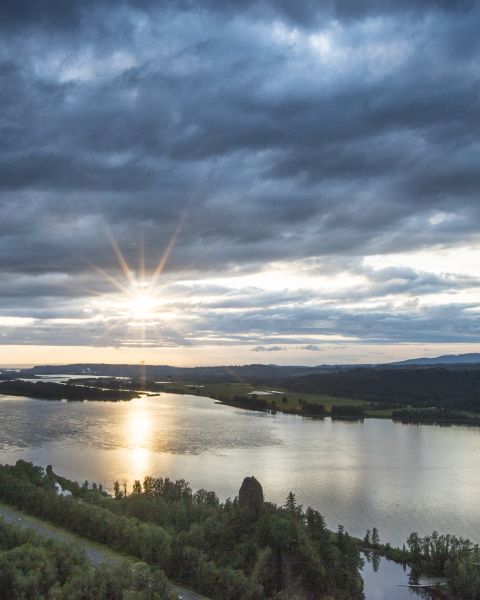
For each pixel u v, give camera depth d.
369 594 135.62
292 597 119.12
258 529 130.75
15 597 97.19
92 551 132.00
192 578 117.94
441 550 151.50
